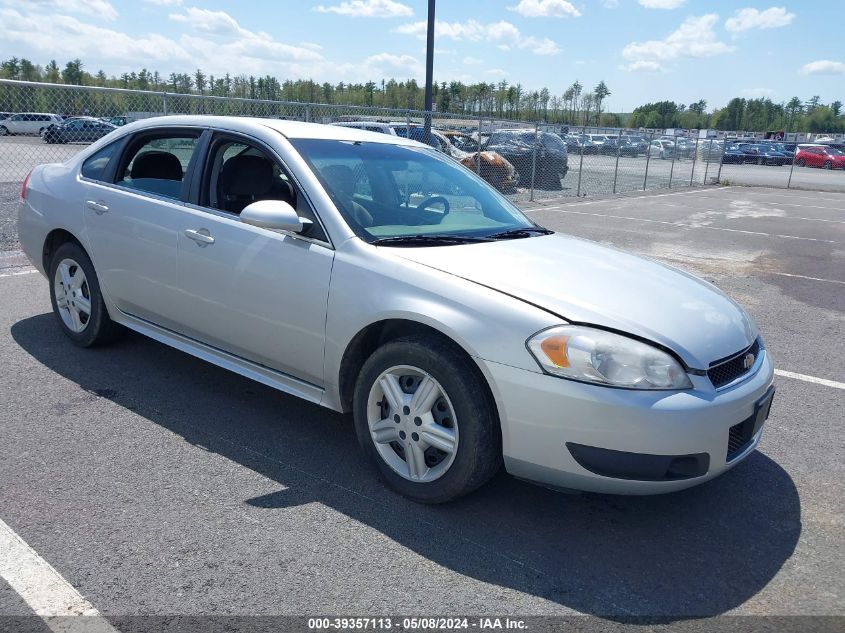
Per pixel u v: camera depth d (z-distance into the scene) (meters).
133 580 2.44
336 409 3.34
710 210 16.98
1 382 4.11
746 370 3.00
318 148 3.70
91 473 3.16
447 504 3.06
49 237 4.74
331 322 3.18
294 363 3.42
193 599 2.36
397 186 3.78
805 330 6.33
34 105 8.36
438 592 2.47
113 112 9.25
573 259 3.39
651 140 23.55
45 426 3.60
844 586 2.63
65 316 4.78
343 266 3.17
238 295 3.55
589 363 2.62
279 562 2.59
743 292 7.86
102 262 4.31
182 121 4.11
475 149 16.00
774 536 2.96
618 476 2.63
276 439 3.60
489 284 2.91
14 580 2.41
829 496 3.32
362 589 2.46
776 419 4.24
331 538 2.76
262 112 12.47
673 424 2.59
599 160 23.02
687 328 2.87
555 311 2.76
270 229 3.47
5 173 8.26
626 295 3.00
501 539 2.82
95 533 2.71
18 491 2.97
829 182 30.50
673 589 2.56
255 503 2.99
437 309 2.87
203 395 4.10
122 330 4.70
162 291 3.97
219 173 3.83
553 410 2.65
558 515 3.03
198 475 3.20
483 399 2.80
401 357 2.97
